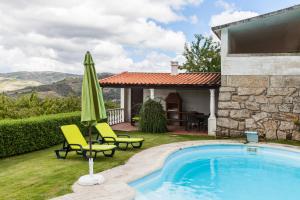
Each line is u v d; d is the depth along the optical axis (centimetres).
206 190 877
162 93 2138
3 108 2155
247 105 1581
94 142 1194
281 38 1967
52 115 1465
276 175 1040
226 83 1612
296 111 1510
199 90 2070
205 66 3794
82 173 871
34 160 1052
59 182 786
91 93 791
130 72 2283
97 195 681
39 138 1253
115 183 771
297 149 1251
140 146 1286
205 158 1273
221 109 1620
